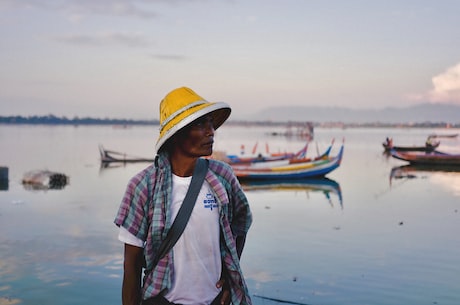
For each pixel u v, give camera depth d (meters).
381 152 54.97
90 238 11.19
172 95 2.34
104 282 7.86
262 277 8.29
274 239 11.40
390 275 8.51
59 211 15.40
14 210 15.59
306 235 11.92
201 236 2.24
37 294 7.25
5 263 8.93
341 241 11.22
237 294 2.35
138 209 2.25
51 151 55.53
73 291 7.41
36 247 10.26
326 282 8.05
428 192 21.16
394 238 11.62
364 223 13.73
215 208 2.28
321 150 63.38
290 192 21.55
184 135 2.28
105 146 71.38
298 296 7.30
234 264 2.32
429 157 36.00
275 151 63.81
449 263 9.31
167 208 2.23
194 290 2.24
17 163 38.12
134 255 2.26
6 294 7.25
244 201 2.42
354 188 22.88
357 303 7.08
